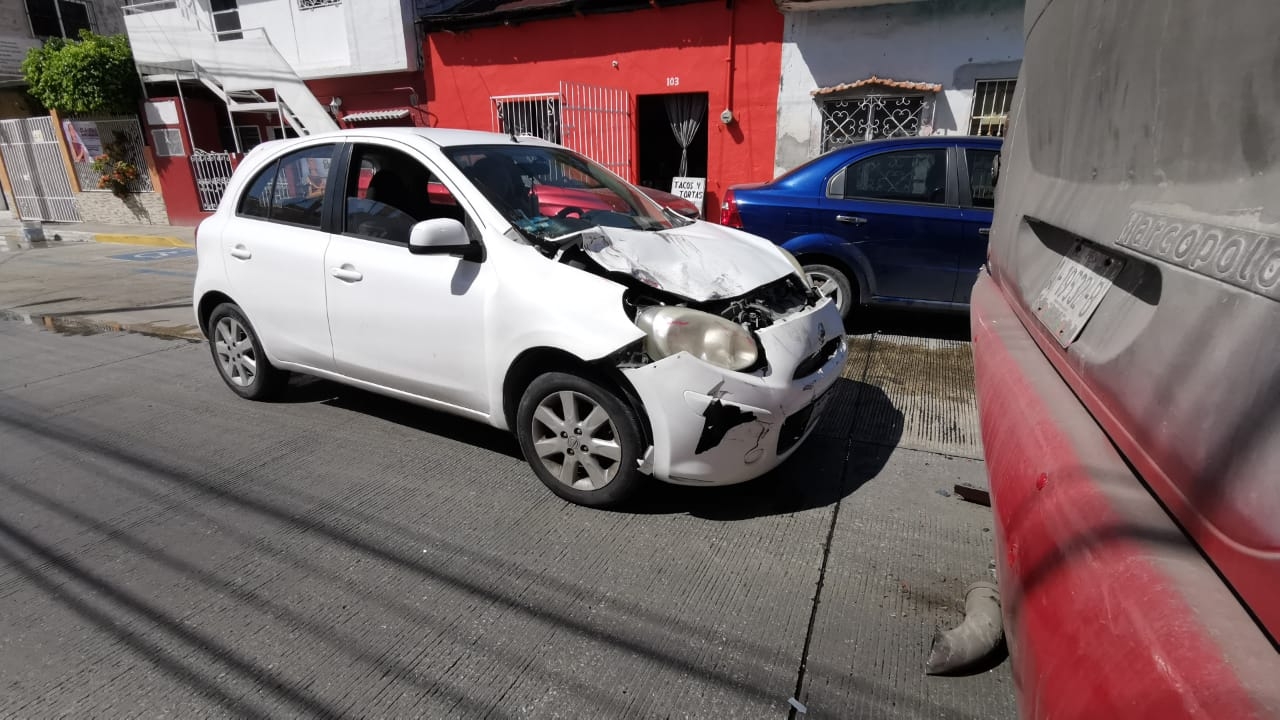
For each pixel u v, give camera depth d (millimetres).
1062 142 1862
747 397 2789
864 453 3727
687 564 2789
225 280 4250
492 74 12383
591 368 2975
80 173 16516
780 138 10242
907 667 2250
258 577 2762
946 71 9117
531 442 3240
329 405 4547
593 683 2203
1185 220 1127
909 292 5551
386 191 3648
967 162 5363
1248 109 982
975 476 3475
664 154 12266
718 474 2895
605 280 2957
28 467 3742
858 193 5531
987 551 2857
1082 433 1365
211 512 3246
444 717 2088
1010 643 1325
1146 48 1334
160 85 15211
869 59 9438
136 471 3660
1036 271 2049
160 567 2836
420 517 3164
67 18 18219
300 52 13914
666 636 2402
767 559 2814
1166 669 840
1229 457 892
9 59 16688
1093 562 1057
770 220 5629
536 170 3816
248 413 4426
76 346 6137
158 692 2201
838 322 3436
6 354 5945
